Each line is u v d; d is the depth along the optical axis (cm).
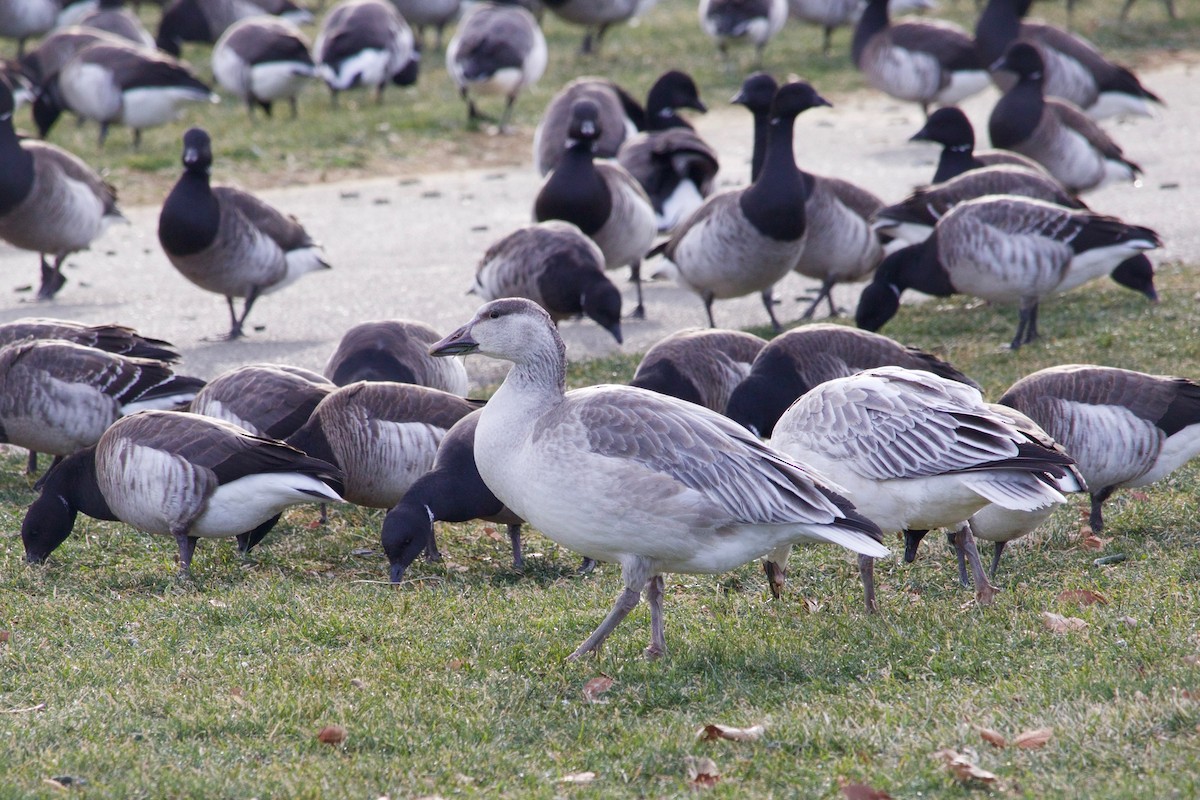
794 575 1137
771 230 1736
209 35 3966
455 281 2175
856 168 2838
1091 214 1669
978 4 4362
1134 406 1132
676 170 2278
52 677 893
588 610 1037
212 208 1788
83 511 1182
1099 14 4219
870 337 1320
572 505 868
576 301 1714
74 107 2981
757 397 1286
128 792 716
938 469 928
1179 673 809
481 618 1013
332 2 4759
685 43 4062
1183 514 1190
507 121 3234
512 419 910
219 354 1802
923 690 833
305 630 982
